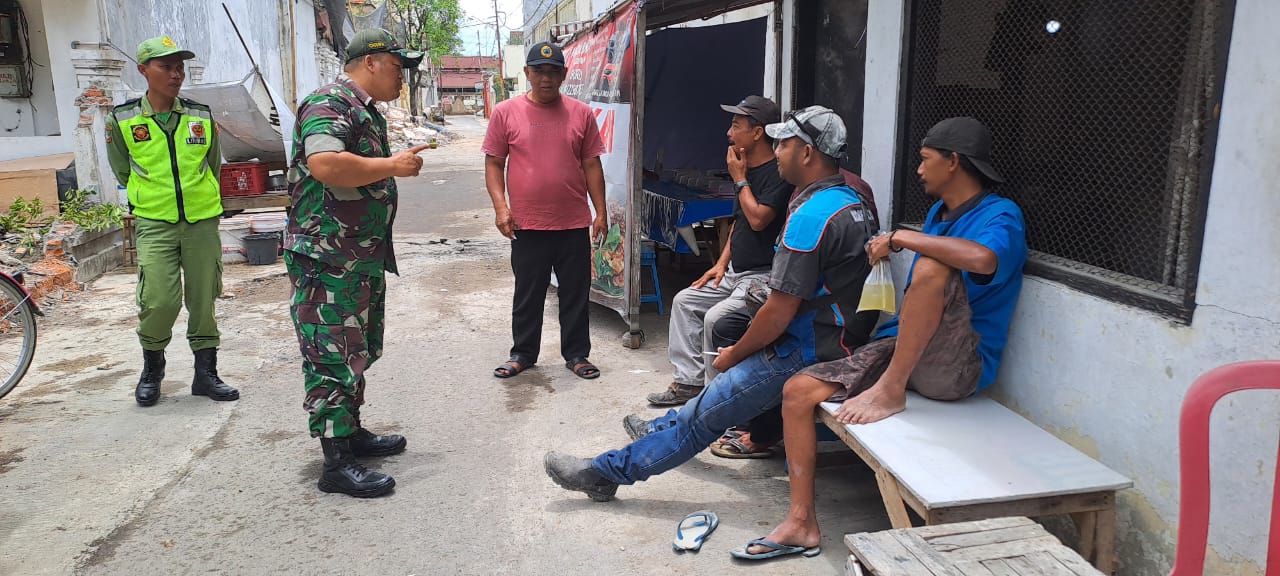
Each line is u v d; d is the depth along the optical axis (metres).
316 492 3.31
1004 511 2.20
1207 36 2.10
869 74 3.81
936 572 1.87
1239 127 1.99
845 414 2.62
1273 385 1.63
